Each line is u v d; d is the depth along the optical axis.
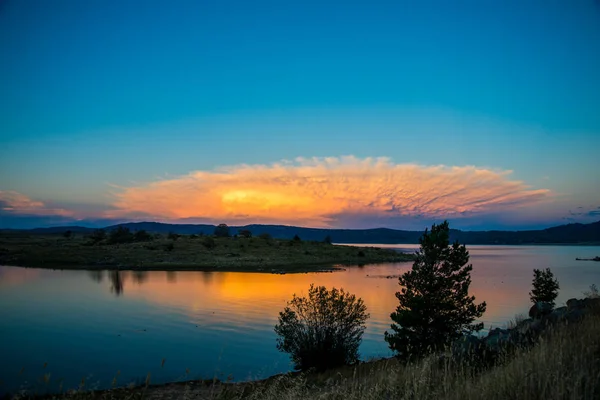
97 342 26.08
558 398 4.77
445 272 18.64
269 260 104.12
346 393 7.73
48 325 31.16
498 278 73.81
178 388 16.22
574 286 57.81
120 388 16.28
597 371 5.40
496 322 31.28
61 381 16.78
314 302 21.98
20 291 50.69
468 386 5.62
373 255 129.50
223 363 21.70
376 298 46.88
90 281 62.50
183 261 95.88
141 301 43.47
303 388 9.48
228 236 144.62
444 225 19.19
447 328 17.72
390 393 6.85
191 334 28.53
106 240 126.62
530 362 6.00
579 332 8.07
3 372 19.39
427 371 7.09
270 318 34.38
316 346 20.98
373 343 26.08
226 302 43.06
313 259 112.06
